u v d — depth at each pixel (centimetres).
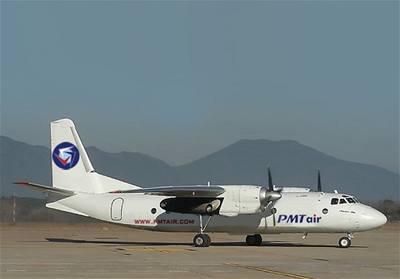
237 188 6369
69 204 7038
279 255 5356
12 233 9294
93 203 6956
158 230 6844
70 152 7094
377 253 5650
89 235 9031
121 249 6028
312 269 4191
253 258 5019
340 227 6359
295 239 8625
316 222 6388
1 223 12162
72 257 5034
